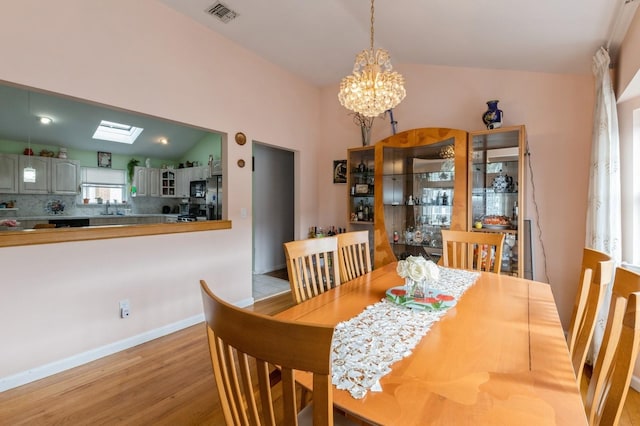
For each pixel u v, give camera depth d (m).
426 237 3.43
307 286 1.77
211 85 3.13
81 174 6.30
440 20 2.44
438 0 2.16
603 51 2.16
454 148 3.11
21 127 5.09
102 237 2.38
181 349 2.53
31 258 2.06
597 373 1.00
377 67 1.98
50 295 2.14
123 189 7.02
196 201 7.10
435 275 1.50
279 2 2.71
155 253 2.73
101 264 2.39
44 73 2.06
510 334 1.16
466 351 1.03
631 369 0.76
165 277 2.80
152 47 2.64
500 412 0.74
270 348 0.62
